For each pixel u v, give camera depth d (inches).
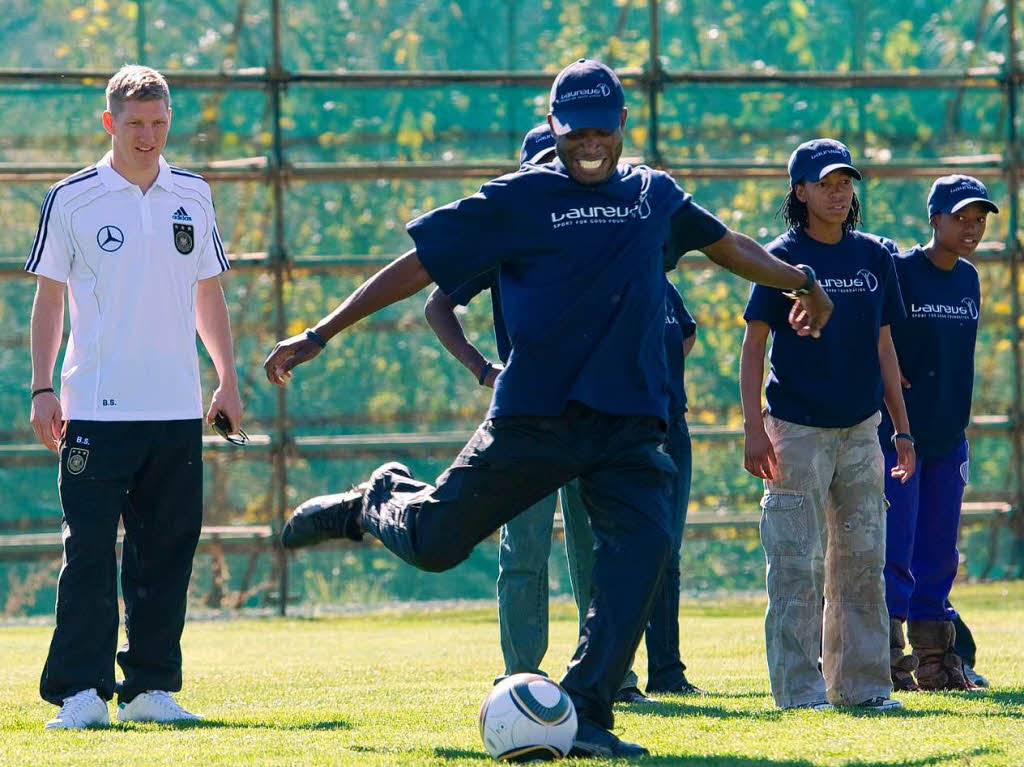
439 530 500.1
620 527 492.7
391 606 1603.1
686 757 488.1
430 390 1728.6
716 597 1624.0
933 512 771.4
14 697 733.9
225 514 1665.8
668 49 1797.5
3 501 1616.6
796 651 643.5
